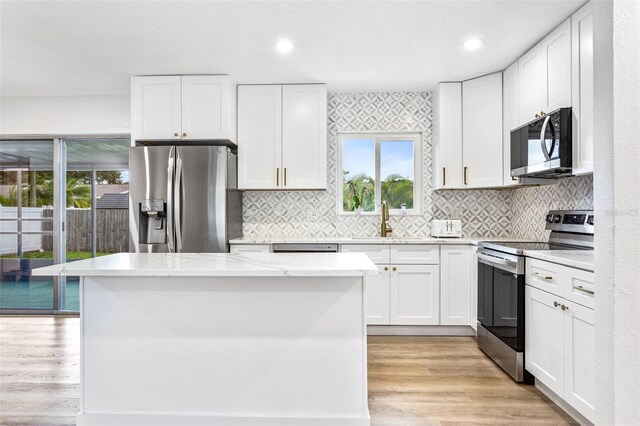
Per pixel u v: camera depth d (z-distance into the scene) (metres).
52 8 2.37
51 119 4.10
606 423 1.00
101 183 4.20
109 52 3.02
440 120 3.68
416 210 4.09
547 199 3.19
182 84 3.51
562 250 2.43
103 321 1.92
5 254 4.20
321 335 1.90
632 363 0.95
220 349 1.91
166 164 3.37
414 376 2.61
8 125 4.11
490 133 3.46
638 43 0.95
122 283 1.92
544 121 2.52
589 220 2.55
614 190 0.96
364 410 1.90
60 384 2.48
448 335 3.50
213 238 3.38
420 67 3.32
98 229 4.20
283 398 1.91
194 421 1.91
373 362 2.86
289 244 3.49
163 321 1.92
